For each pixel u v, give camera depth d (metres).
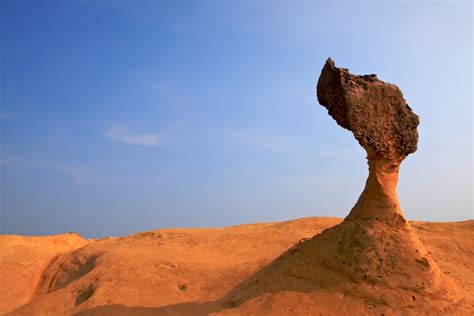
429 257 11.11
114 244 19.83
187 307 11.71
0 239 22.77
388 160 11.05
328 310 10.15
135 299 12.34
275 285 11.18
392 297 10.16
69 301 13.29
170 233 21.89
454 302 10.34
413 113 10.99
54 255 20.36
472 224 19.95
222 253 16.73
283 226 21.36
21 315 12.58
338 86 10.73
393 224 11.03
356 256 10.73
